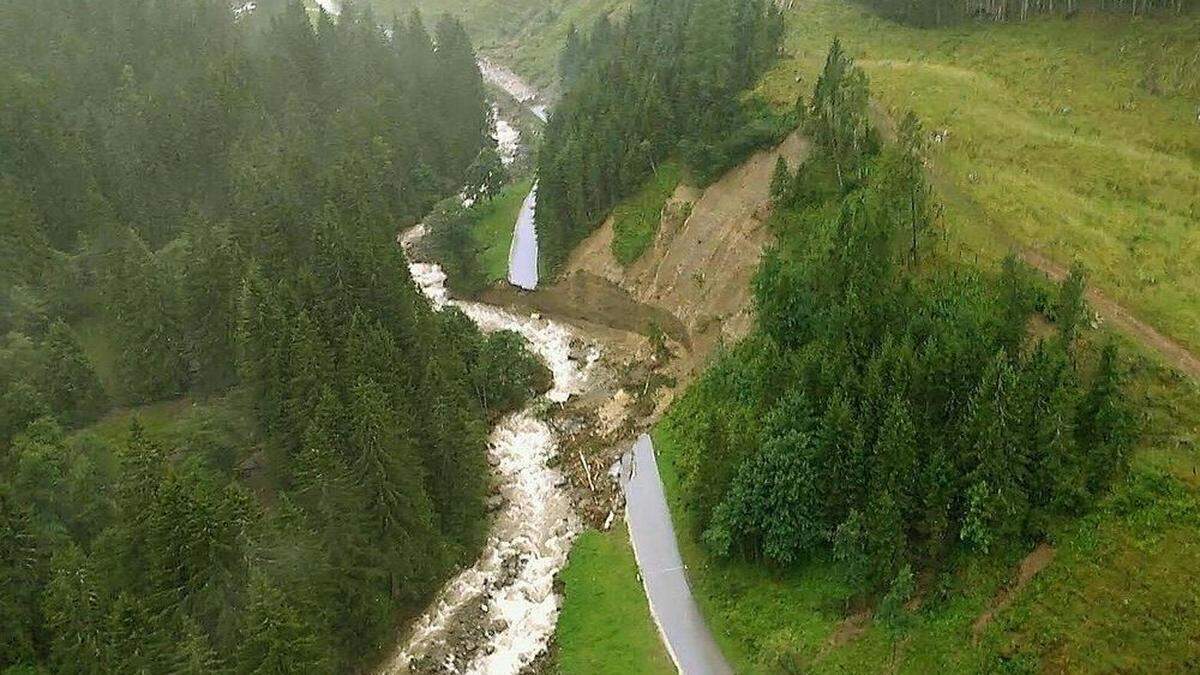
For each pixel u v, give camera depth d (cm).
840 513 5559
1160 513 4719
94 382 8762
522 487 7750
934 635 4925
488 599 6538
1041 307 5962
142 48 14412
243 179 11331
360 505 5988
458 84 15300
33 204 10406
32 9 14138
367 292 7938
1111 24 10438
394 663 6050
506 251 12162
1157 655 4278
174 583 5297
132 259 9331
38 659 5197
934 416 5403
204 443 7425
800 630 5416
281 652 4938
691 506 6419
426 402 7038
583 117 11938
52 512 6178
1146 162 7600
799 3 13625
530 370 9244
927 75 9731
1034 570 4866
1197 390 5212
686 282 9500
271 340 7256
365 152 12688
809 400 5788
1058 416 4894
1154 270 6300
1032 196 7231
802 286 6794
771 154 9375
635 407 8575
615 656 5822
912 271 6588
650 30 13362
